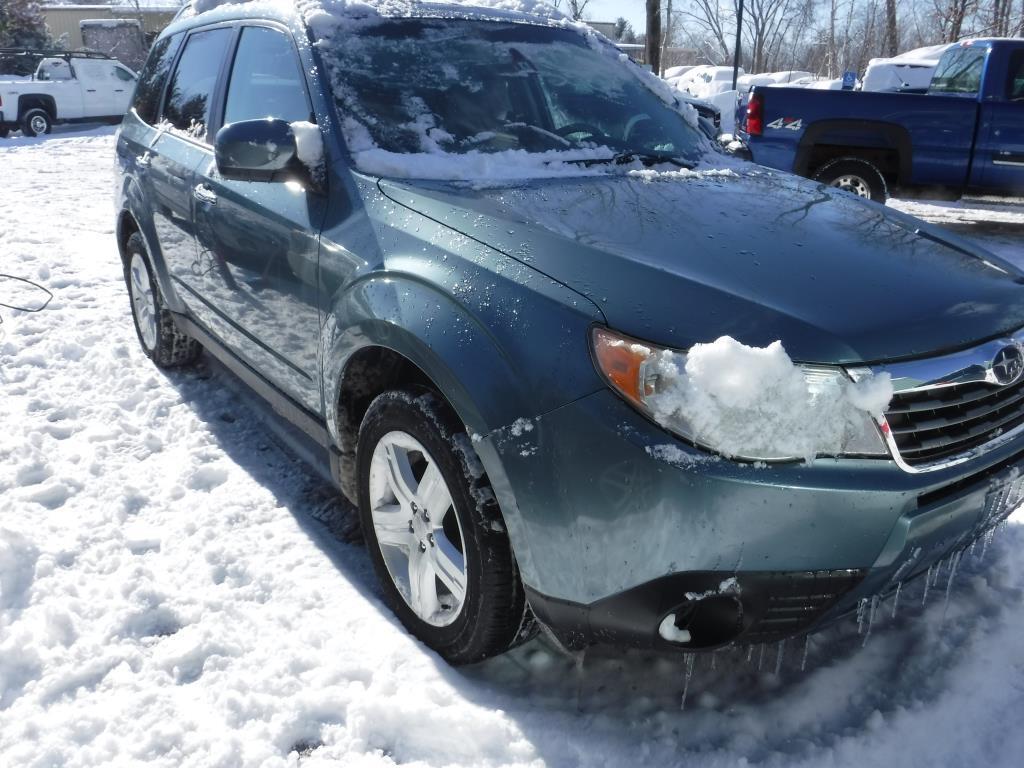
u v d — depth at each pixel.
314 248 2.67
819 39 42.38
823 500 1.83
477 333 2.10
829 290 2.09
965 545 2.25
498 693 2.29
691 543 1.82
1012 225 9.48
